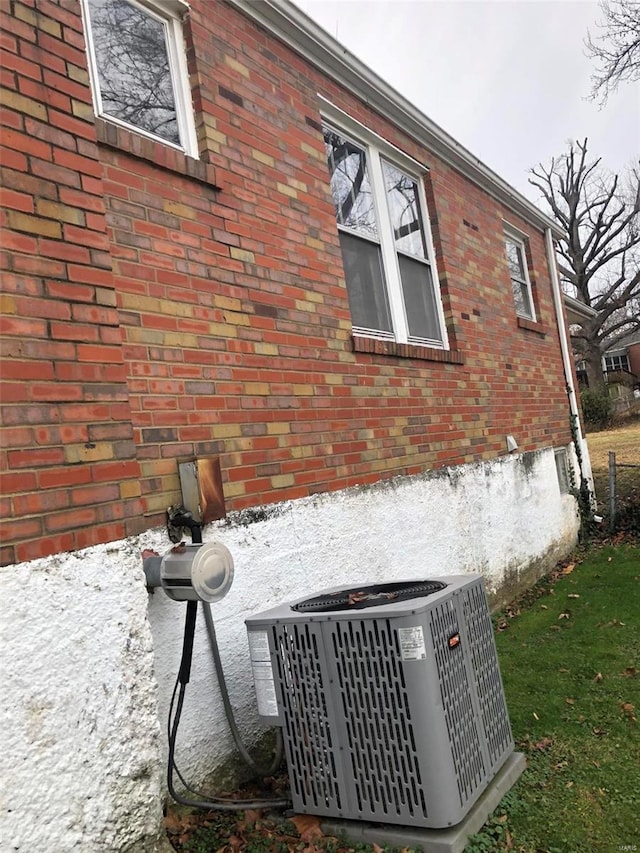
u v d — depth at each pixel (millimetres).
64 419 2320
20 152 2320
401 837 2535
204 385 3309
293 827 2756
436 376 5691
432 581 3123
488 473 6348
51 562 2197
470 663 2844
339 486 4219
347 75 4949
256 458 3568
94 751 2240
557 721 3686
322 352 4250
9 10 2373
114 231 2973
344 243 5016
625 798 2863
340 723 2658
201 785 2965
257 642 2877
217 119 3707
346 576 4121
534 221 8906
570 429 9047
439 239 6207
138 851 2348
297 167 4301
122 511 2475
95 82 3164
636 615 5453
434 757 2484
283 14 4191
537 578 7164
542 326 8508
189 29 3668
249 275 3730
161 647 2865
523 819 2738
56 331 2342
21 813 2006
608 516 9500
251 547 3428
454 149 6438
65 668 2189
